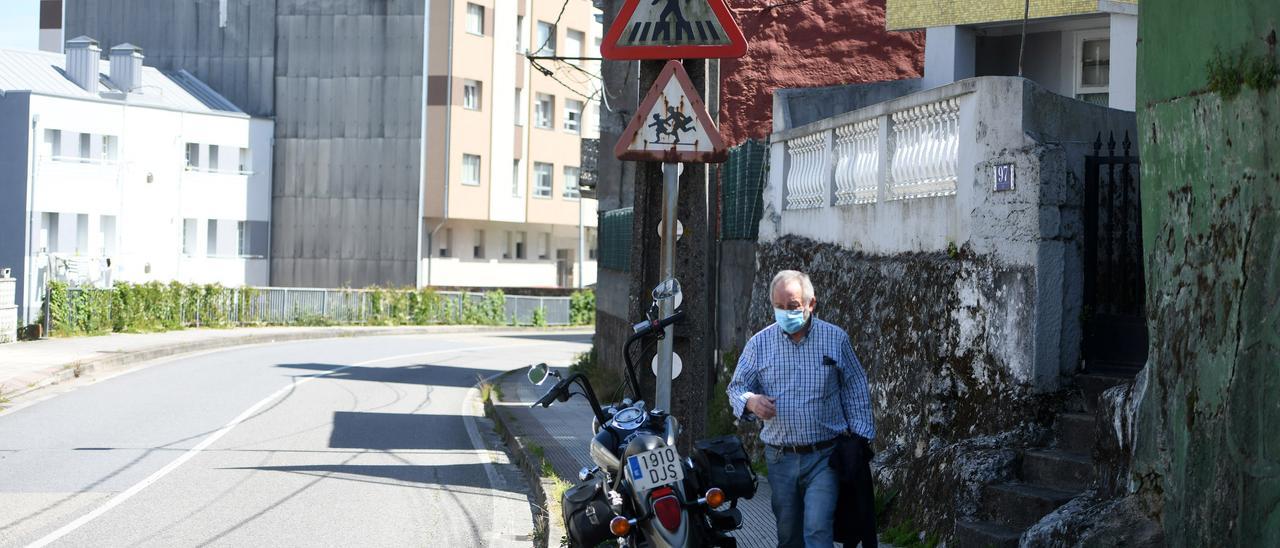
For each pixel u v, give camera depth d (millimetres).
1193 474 7586
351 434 21469
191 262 72625
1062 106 11078
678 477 8117
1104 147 11359
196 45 78562
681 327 11438
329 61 77250
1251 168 7016
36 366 31234
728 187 20516
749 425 16141
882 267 13477
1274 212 6734
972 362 11289
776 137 17406
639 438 8211
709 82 16906
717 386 18766
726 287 19578
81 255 64688
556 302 76312
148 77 74375
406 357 43812
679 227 11492
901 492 11523
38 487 15156
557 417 23406
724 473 8391
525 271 86688
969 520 10055
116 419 22469
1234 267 7168
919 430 11953
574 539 8898
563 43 86438
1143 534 8086
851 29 27828
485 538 12609
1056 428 10539
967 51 22312
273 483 15852
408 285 76500
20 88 64938
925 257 12414
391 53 76688
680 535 7887
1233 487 7078
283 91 77750
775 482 8797
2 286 39375
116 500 14375
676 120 10234
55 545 11883
